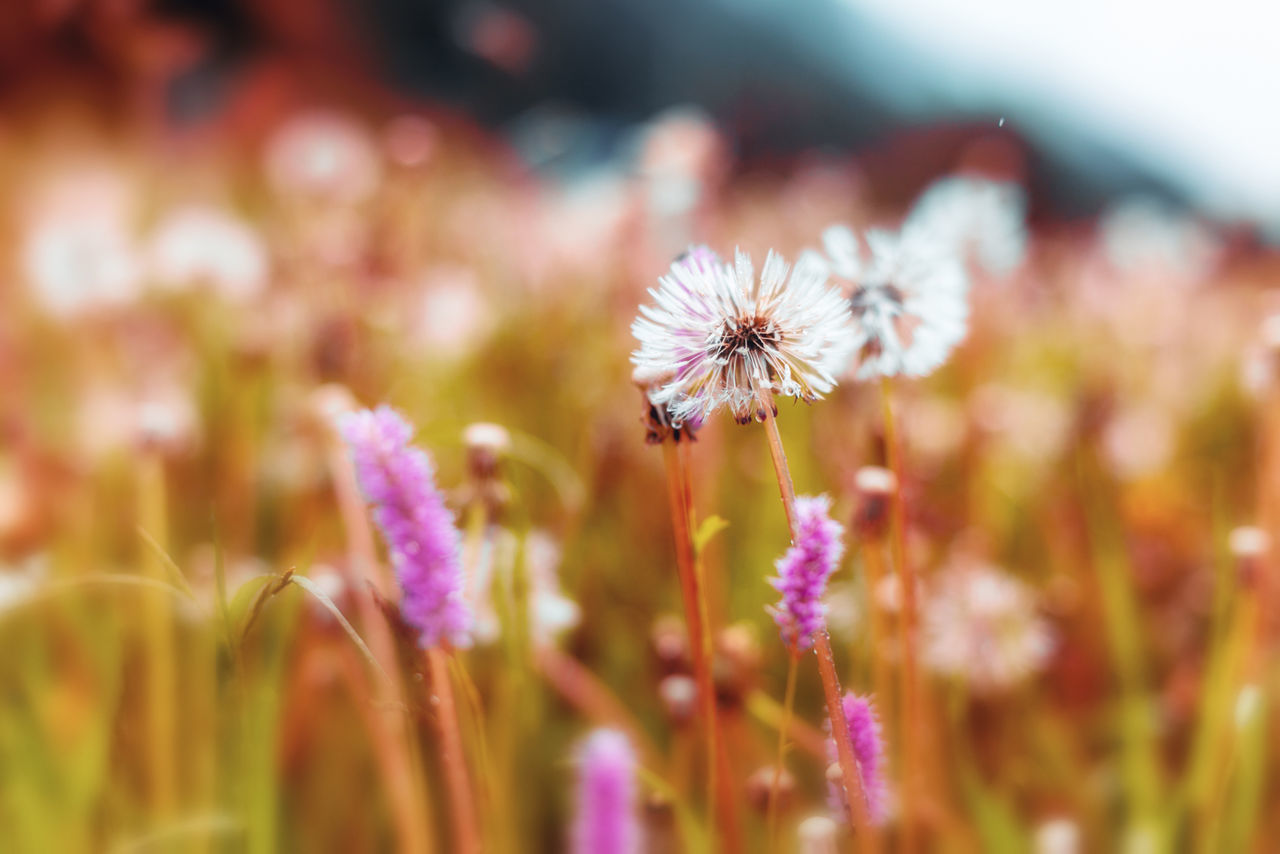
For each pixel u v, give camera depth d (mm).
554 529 637
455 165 2141
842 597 592
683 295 396
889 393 452
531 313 1076
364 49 4387
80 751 510
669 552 706
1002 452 857
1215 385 1145
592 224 1275
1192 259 1768
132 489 678
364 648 396
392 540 375
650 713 600
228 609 418
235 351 728
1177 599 747
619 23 5496
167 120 2049
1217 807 520
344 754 542
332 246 897
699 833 457
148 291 939
